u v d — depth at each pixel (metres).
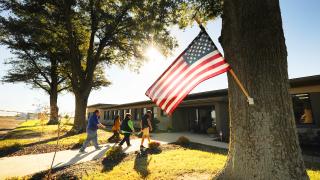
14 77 36.72
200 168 7.39
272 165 4.49
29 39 27.41
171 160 8.78
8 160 9.70
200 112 22.30
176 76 5.23
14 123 44.97
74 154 10.73
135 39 23.03
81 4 22.14
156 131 23.52
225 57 5.46
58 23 22.81
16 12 21.56
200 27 5.14
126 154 10.48
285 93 4.73
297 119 13.59
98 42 27.31
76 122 22.44
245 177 4.71
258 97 4.72
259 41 4.82
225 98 16.73
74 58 23.45
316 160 8.86
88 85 23.78
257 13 4.89
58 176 7.18
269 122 4.61
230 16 5.36
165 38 21.31
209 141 14.66
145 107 29.19
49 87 43.12
